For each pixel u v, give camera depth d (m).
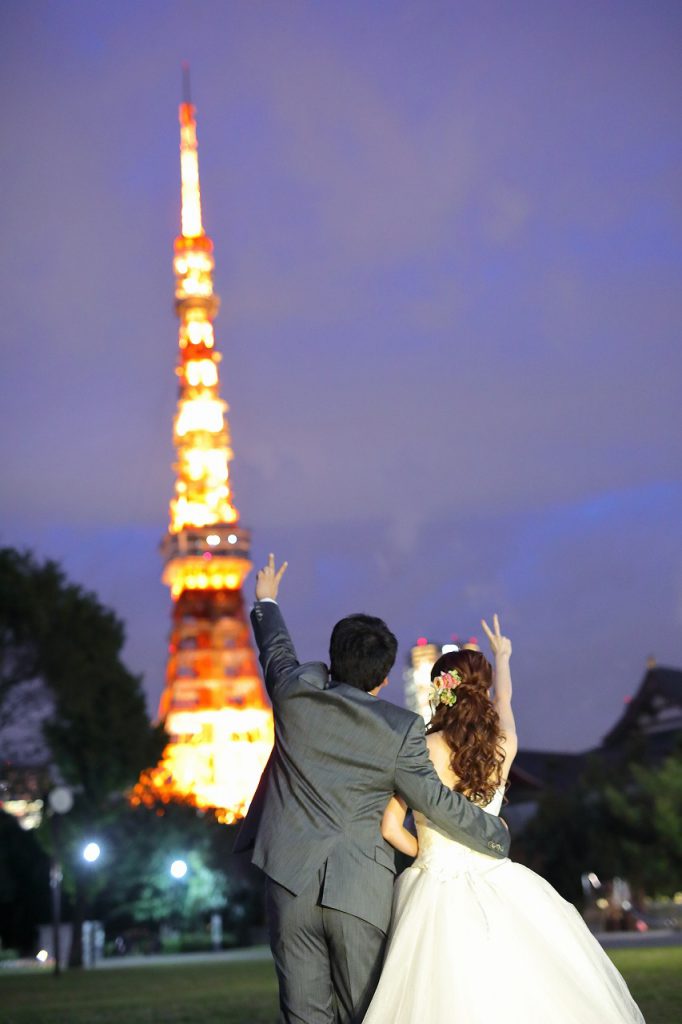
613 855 48.25
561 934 5.46
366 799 5.24
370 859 5.20
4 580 33.66
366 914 5.12
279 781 5.32
